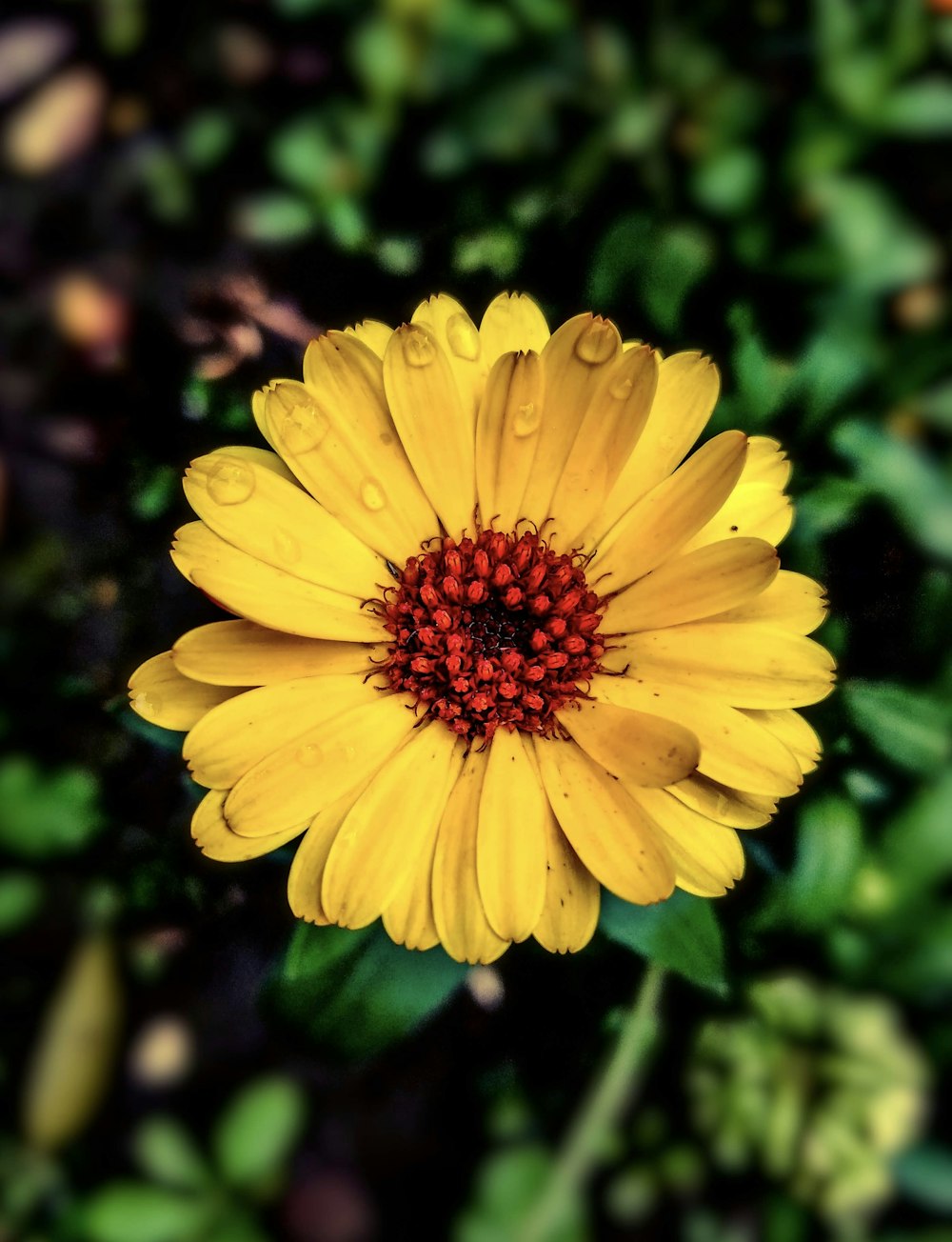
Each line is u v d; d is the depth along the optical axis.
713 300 0.13
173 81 0.18
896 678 0.12
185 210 0.17
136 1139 0.14
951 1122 0.13
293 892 0.09
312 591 0.09
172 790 0.14
